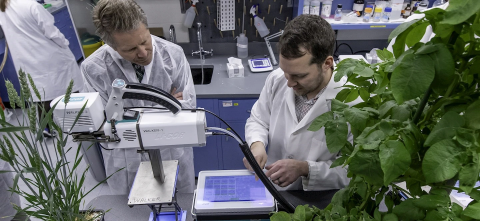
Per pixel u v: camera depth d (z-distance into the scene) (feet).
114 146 2.89
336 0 7.57
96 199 3.80
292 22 3.36
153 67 5.15
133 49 4.24
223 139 7.55
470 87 1.64
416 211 1.68
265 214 2.65
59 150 2.67
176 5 8.14
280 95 4.57
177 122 2.78
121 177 5.52
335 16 7.10
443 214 1.56
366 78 2.19
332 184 4.01
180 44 8.64
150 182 3.28
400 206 1.73
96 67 4.96
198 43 8.64
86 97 2.73
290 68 3.34
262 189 2.87
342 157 2.08
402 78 1.44
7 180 3.83
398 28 1.63
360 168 1.67
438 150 1.44
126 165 5.32
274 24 8.30
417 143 1.71
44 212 2.72
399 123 1.79
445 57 1.40
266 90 4.88
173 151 5.45
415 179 1.81
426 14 1.50
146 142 2.85
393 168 1.52
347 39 8.18
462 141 1.43
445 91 1.68
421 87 1.41
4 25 8.46
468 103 1.60
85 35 8.21
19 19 8.43
